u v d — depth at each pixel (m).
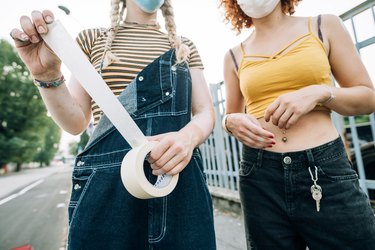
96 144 0.89
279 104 0.98
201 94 1.09
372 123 1.98
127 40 1.06
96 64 1.01
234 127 1.17
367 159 2.67
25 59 0.77
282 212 1.10
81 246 0.80
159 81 0.94
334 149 1.04
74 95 1.04
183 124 0.95
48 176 20.11
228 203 3.58
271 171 1.11
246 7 1.20
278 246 1.11
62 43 0.65
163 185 0.70
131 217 0.83
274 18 1.24
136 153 0.65
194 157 0.98
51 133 60.53
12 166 36.91
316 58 1.09
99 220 0.82
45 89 0.84
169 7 1.11
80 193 0.87
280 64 1.15
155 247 0.83
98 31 1.09
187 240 0.86
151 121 0.91
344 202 0.98
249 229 1.20
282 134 1.11
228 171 3.83
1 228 4.54
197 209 0.91
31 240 3.70
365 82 1.08
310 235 1.05
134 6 1.11
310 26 1.15
